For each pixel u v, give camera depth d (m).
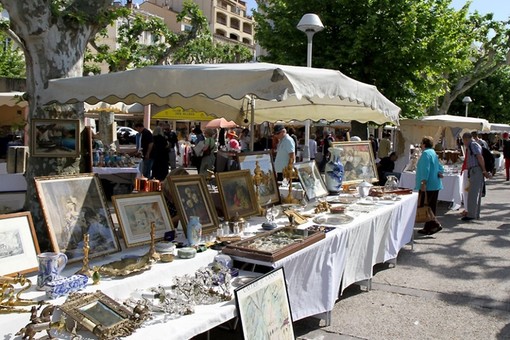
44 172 3.96
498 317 4.13
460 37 14.97
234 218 3.89
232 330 3.63
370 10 12.61
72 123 4.01
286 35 13.63
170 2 58.53
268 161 4.96
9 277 2.24
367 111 6.50
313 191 5.45
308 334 3.70
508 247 6.71
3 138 12.09
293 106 6.72
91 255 2.78
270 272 2.78
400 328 3.86
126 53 9.10
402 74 12.77
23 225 2.49
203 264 3.06
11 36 4.02
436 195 7.55
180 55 25.50
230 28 73.88
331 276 3.79
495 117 32.97
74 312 2.10
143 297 2.50
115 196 3.10
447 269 5.59
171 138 13.48
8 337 1.97
